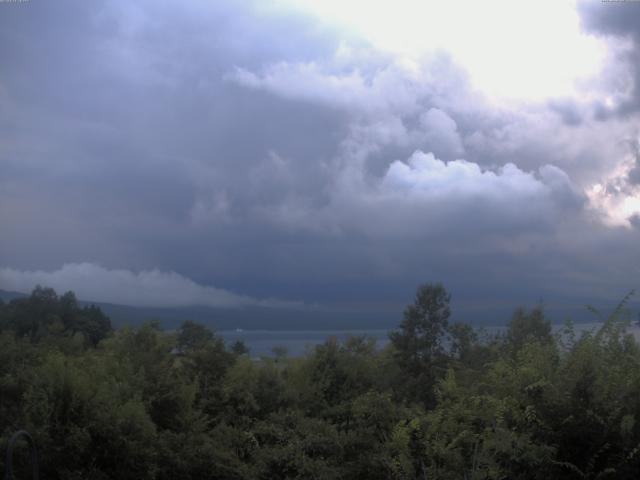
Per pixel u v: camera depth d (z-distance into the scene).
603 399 5.58
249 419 8.20
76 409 6.57
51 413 6.45
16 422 6.50
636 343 6.27
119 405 6.89
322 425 7.62
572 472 5.53
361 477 6.86
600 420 5.43
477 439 6.16
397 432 6.46
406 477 6.24
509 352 7.69
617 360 6.04
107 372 7.64
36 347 8.76
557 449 5.49
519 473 5.62
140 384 7.62
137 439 6.64
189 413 7.79
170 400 7.71
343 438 7.23
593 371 5.66
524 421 5.77
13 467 6.10
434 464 6.11
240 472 7.08
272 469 7.12
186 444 7.20
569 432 5.57
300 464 6.93
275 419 7.97
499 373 6.41
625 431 5.29
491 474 5.54
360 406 7.46
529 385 5.76
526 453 5.45
